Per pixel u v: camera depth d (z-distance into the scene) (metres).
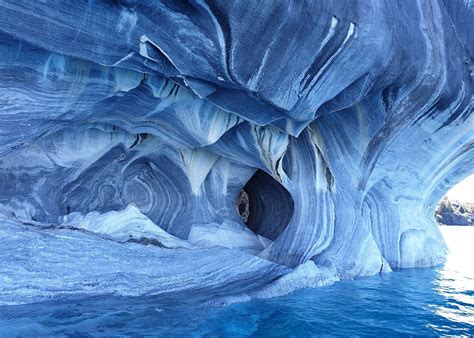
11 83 4.07
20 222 4.68
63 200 6.51
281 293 5.38
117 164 7.28
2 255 4.14
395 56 5.69
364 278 7.04
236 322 4.00
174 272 5.34
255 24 3.89
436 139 8.60
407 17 6.28
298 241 7.41
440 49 7.02
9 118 4.27
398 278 7.17
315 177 7.80
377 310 4.81
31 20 3.36
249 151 7.63
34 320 3.53
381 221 9.12
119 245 5.34
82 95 4.80
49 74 4.27
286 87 4.86
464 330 4.11
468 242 18.95
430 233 10.05
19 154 5.52
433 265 9.25
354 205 7.95
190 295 4.86
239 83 4.52
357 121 7.28
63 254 4.62
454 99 7.54
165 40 3.88
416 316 4.60
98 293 4.44
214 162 8.53
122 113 5.78
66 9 3.38
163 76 5.08
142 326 3.61
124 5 3.47
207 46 3.97
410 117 7.36
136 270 5.04
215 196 8.68
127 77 4.98
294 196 7.92
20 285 4.01
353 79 5.39
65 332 3.31
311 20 4.20
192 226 7.96
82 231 5.24
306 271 6.14
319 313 4.57
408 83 6.47
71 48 3.74
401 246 9.00
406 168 9.04
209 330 3.67
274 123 6.37
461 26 8.04
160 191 8.31
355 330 4.01
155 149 7.47
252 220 11.61
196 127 6.30
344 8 4.48
